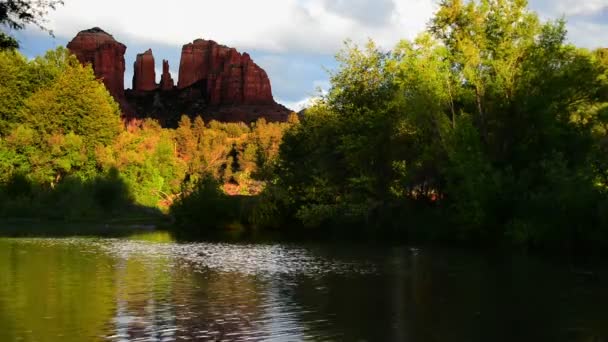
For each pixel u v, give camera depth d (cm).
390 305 1981
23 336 1563
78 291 2228
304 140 5744
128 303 1997
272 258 3403
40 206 7694
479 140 4388
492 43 4581
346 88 5344
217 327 1667
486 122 4612
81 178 8725
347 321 1748
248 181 9575
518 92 4425
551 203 3631
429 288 2316
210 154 12400
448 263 3080
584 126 4356
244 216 6194
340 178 5341
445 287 2338
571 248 3584
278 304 1997
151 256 3494
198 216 6200
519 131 4444
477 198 4059
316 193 5312
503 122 4509
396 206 5028
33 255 3494
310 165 5472
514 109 4450
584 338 1572
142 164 9262
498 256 3372
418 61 4584
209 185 6384
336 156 5400
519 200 3941
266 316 1809
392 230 4934
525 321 1745
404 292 2231
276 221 5966
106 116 9831
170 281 2494
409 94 4597
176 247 4106
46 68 10838
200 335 1580
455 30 4681
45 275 2638
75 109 9575
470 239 4256
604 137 4350
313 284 2419
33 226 6469
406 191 4972
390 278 2583
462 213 4144
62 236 5122
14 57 9931
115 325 1683
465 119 4409
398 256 3444
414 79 4578
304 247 4088
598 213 3434
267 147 12519
